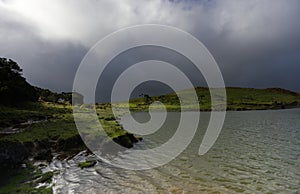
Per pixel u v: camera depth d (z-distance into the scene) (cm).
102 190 1816
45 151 2886
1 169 2278
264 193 1755
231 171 2292
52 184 1922
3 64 8156
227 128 5862
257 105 18512
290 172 2239
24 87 7788
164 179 2066
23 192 1733
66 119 5019
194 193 1747
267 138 4212
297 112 13012
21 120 4859
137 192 1773
